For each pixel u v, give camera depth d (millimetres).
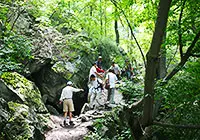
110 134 9180
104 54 16234
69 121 10766
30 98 9875
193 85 5934
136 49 13570
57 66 13188
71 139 9336
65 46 14344
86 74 14469
